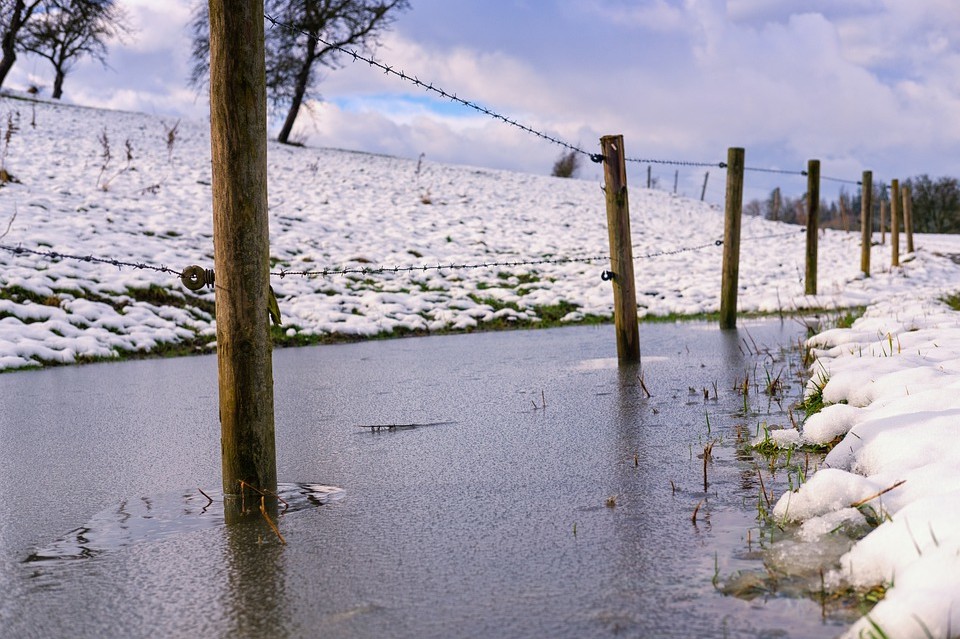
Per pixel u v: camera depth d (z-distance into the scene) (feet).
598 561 8.61
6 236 44.70
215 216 11.54
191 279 11.65
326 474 13.08
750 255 79.30
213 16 11.28
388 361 28.58
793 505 9.63
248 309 11.55
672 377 21.47
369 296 45.88
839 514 9.09
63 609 8.04
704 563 8.36
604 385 20.77
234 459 11.74
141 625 7.59
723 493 10.89
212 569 8.98
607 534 9.47
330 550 9.41
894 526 7.95
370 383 23.20
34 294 36.96
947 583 6.59
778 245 87.45
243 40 11.27
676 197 130.31
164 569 9.04
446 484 12.15
